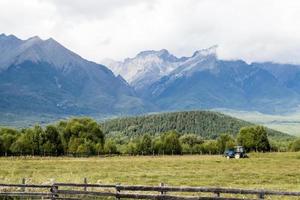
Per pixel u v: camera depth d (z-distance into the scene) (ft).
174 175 228.43
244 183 195.21
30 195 125.29
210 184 189.16
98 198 124.77
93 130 556.10
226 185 185.78
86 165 304.30
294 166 300.40
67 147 515.09
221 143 572.92
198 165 311.47
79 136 544.62
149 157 461.37
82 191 122.42
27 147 492.95
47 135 505.25
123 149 552.82
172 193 143.95
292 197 139.13
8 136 494.59
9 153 490.49
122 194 119.24
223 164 322.34
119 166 296.71
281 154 475.31
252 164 322.34
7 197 125.49
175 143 545.85
